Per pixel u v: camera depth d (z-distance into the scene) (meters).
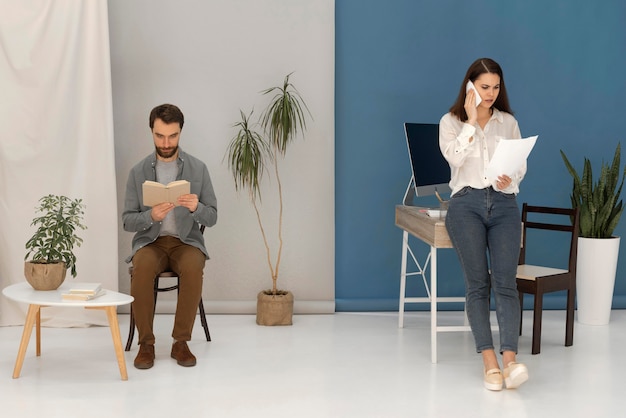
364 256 4.80
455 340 4.10
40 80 4.27
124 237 4.64
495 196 3.39
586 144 4.86
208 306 4.64
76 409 2.97
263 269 4.72
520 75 4.79
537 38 4.78
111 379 3.34
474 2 4.73
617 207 4.52
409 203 4.31
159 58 4.60
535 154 4.84
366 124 4.73
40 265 3.34
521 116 4.82
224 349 3.86
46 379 3.33
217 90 4.62
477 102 3.36
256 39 4.62
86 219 4.37
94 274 4.39
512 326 3.33
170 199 3.49
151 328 3.56
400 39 4.70
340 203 4.77
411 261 4.80
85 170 4.36
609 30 4.81
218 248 4.70
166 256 3.79
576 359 3.77
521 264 4.24
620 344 4.06
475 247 3.39
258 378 3.39
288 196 4.69
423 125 4.11
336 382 3.35
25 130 4.27
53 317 4.27
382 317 4.63
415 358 3.75
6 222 4.25
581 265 4.49
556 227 4.08
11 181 4.25
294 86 4.64
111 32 4.57
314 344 3.98
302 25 4.62
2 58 4.23
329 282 4.75
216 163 4.66
